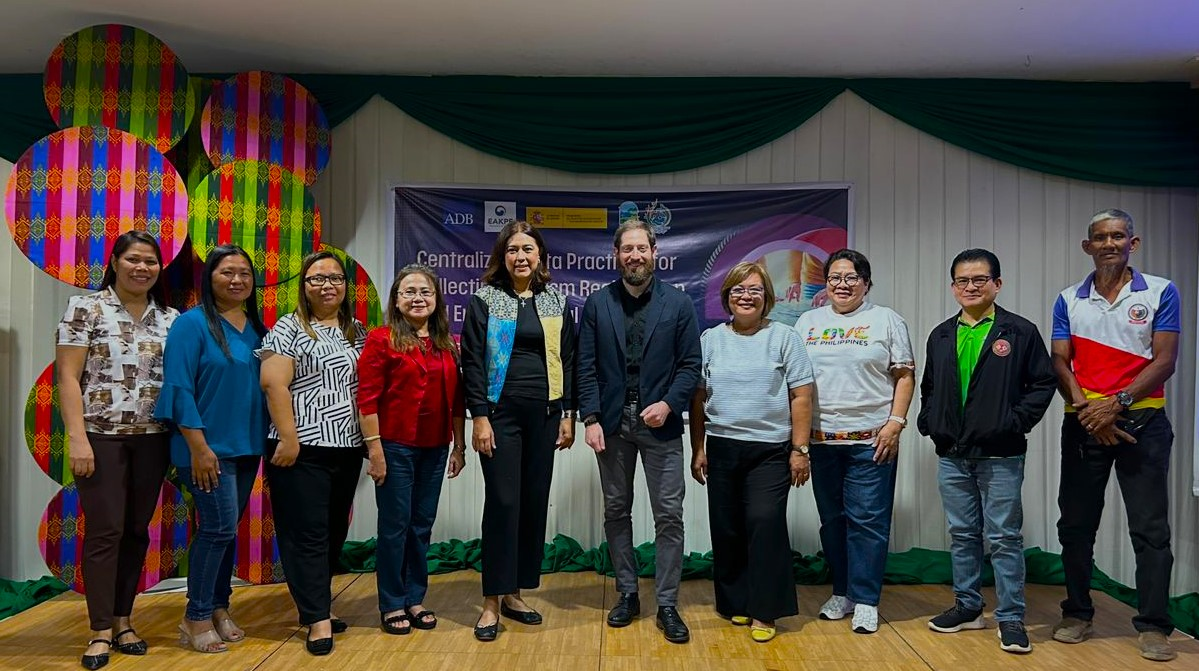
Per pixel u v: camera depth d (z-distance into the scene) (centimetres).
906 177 431
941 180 430
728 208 432
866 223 431
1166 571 303
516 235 310
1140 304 308
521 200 433
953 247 430
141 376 294
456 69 424
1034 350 311
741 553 328
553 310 317
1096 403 309
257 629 325
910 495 429
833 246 430
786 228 431
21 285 414
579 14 356
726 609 332
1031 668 288
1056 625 331
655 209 432
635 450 323
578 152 430
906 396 325
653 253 313
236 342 300
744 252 431
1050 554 413
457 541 430
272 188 389
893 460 330
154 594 375
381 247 432
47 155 353
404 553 318
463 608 351
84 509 288
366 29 373
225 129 388
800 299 430
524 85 433
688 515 429
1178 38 373
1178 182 421
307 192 396
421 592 325
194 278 389
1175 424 421
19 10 355
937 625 325
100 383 289
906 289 430
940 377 323
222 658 292
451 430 317
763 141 430
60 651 304
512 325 309
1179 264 424
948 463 324
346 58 409
